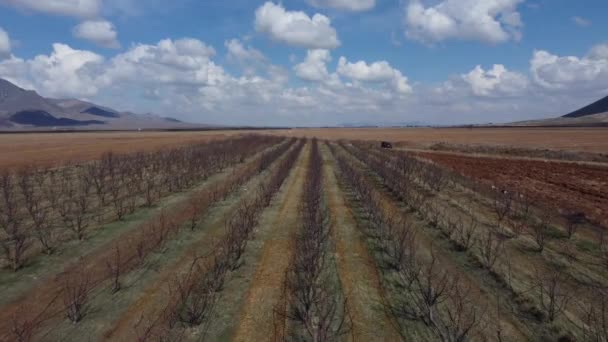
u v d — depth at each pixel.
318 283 8.52
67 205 15.26
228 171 27.28
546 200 17.69
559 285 8.34
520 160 38.16
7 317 6.89
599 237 11.45
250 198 17.86
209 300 7.64
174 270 9.18
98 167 25.42
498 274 8.91
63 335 6.37
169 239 11.45
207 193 18.78
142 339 6.12
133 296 7.78
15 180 20.92
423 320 7.07
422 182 22.08
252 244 11.25
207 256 10.16
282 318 7.05
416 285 8.56
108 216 13.88
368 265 9.73
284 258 10.14
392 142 66.06
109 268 9.03
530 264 9.59
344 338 6.43
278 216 14.55
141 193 18.00
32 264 9.26
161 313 7.11
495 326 6.85
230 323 6.85
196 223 13.24
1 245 10.41
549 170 29.95
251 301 7.68
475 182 21.53
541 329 6.75
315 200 14.79
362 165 32.16
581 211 15.26
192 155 32.47
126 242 11.06
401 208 16.16
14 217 12.28
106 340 6.25
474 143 61.28
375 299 7.89
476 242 11.23
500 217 13.38
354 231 12.73
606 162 36.56
